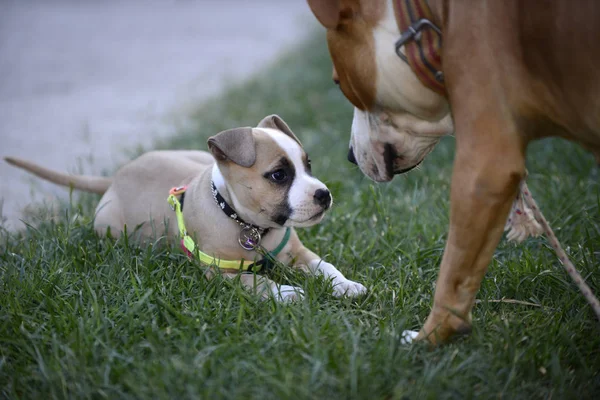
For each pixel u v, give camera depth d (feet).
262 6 91.97
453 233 11.57
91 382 11.81
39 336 12.96
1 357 12.98
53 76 47.88
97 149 30.89
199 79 46.26
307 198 15.70
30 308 14.49
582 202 19.48
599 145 11.44
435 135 13.41
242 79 44.16
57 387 11.84
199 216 16.51
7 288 15.29
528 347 12.41
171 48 59.77
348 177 24.32
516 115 11.16
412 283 15.61
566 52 10.60
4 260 17.11
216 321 13.70
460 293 11.93
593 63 10.45
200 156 20.31
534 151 24.48
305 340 12.71
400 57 12.14
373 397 10.94
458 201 11.33
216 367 11.96
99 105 39.63
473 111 11.14
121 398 11.43
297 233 19.34
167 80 46.32
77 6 87.30
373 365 11.71
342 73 13.24
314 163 26.16
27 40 63.10
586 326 13.43
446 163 24.82
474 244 11.46
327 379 11.30
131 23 75.77
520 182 11.42
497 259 16.66
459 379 11.51
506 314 14.25
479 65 11.07
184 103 38.99
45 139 32.76
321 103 35.12
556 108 11.18
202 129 32.27
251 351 12.47
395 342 12.24
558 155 23.34
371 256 17.87
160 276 15.65
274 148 15.90
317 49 49.49
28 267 16.31
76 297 14.84
